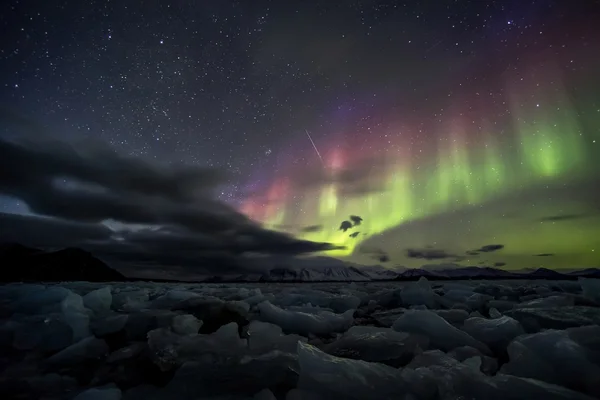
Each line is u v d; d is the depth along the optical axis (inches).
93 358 156.8
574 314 199.8
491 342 165.0
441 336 168.9
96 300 264.2
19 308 247.6
